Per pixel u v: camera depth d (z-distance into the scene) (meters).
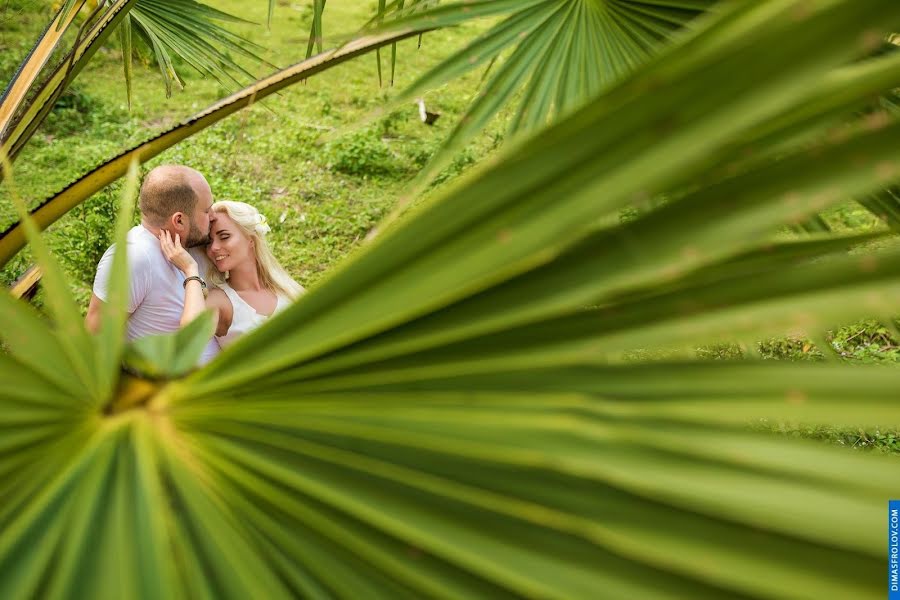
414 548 0.75
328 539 0.78
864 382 0.64
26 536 0.76
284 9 14.95
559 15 1.90
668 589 0.67
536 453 0.70
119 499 0.78
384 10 1.93
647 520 0.67
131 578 0.75
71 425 0.83
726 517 0.64
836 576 0.61
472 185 0.68
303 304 0.79
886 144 0.59
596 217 0.64
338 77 11.66
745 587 0.63
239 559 0.78
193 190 2.89
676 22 1.86
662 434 0.67
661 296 0.72
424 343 0.76
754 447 0.65
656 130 0.61
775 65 0.56
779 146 0.60
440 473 0.75
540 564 0.71
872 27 0.53
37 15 10.04
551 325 0.75
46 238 5.83
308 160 8.40
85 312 5.27
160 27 3.29
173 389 0.86
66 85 2.12
